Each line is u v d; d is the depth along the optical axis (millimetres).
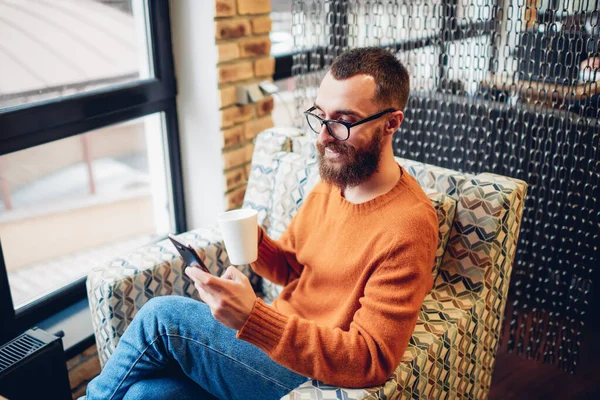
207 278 1091
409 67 2102
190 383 1347
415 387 1222
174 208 2375
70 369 1872
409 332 1140
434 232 1228
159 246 1645
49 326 1912
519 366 2156
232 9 2059
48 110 1767
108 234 2291
